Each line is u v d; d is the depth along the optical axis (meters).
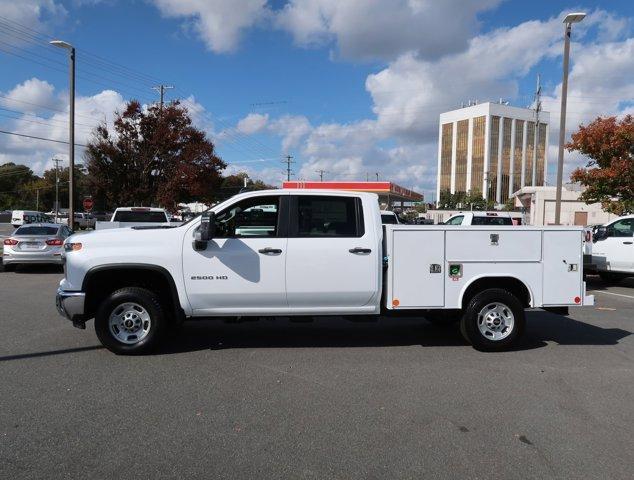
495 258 6.84
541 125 88.31
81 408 4.80
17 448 4.00
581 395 5.30
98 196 30.72
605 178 23.33
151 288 6.79
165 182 29.77
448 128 100.00
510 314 6.91
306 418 4.63
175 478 3.59
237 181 88.25
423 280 6.73
